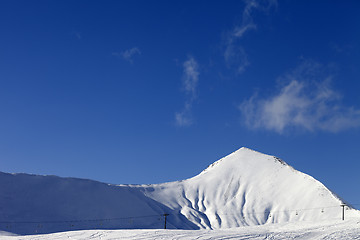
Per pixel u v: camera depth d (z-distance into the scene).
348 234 77.62
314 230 83.94
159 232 83.44
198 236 79.12
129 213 198.12
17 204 174.00
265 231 87.31
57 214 175.50
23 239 80.38
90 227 174.00
